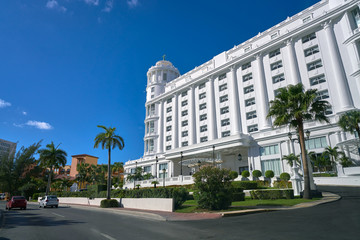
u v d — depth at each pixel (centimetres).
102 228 1021
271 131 3931
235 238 706
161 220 1323
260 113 4441
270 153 3869
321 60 3853
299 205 1521
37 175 6450
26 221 1373
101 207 2595
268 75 4506
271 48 4544
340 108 3441
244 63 4997
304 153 1961
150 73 7762
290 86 2120
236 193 2014
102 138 3022
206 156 4812
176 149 5203
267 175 3269
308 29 4044
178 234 826
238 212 1303
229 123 4978
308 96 2006
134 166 6775
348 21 3603
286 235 702
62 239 789
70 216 1641
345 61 3581
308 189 1845
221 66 5306
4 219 1524
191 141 5644
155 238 766
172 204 1733
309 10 4253
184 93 6291
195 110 5831
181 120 6147
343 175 2777
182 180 3850
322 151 3309
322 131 3366
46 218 1516
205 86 5750
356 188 2305
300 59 4122
